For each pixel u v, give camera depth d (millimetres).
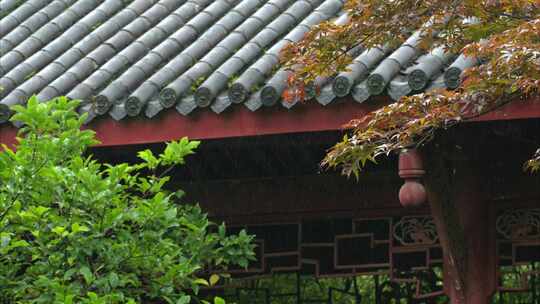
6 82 11984
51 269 8500
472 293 10602
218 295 12703
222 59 11172
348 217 11406
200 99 10281
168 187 12086
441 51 9797
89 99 11172
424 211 11133
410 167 9664
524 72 8000
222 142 10922
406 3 8773
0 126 11133
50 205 8711
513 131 10336
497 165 10664
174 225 8891
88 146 9961
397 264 11555
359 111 9789
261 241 11906
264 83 10359
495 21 8891
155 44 12188
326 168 11133
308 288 15805
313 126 9953
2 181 8641
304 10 12062
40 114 8938
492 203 10703
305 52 9133
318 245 11688
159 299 10023
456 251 10594
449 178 10578
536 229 10656
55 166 8625
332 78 9930
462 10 8758
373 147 8469
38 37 13016
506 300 14336
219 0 12758
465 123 10125
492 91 8273
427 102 8422
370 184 11328
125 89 10914
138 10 13172
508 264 11344
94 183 8453
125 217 8656
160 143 10883
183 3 13180
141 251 8758
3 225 8477
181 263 8859
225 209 11867
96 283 8406
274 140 10883
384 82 9562
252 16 11984
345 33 8961
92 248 8461
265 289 13016
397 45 9930
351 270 11688
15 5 14312
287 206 11633
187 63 11297
